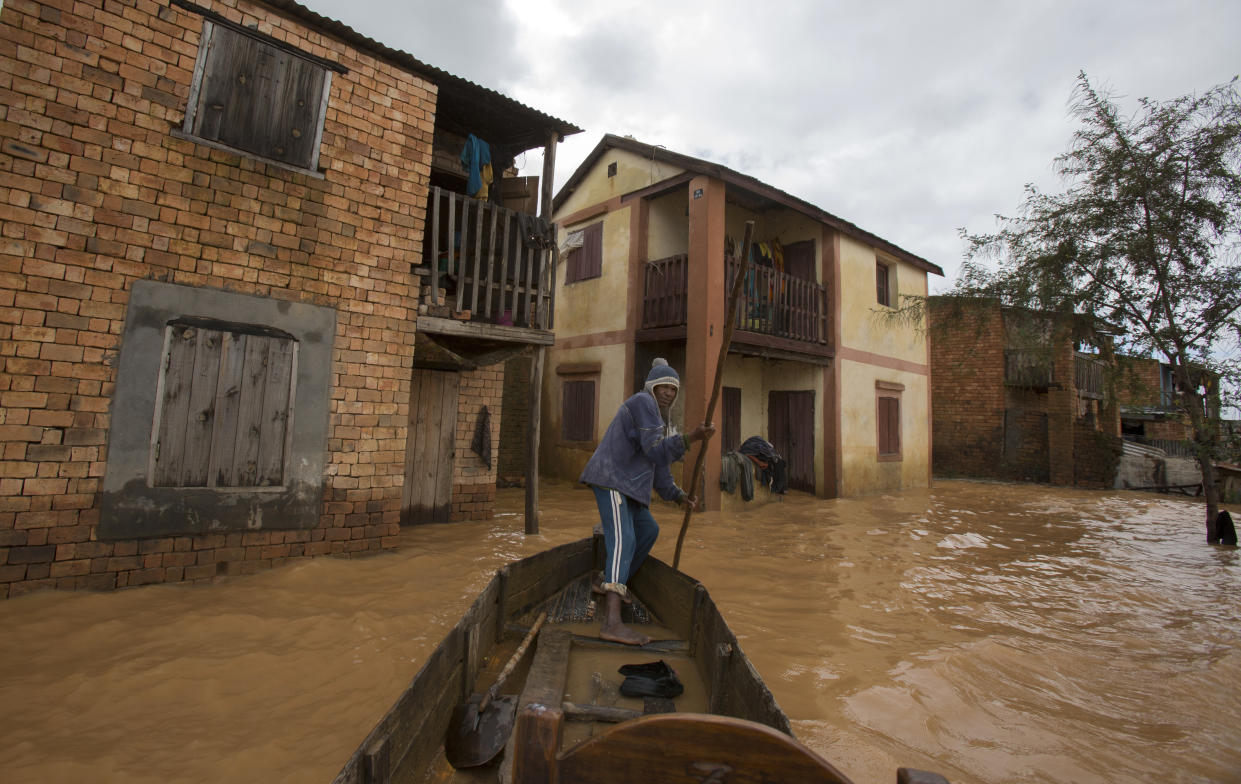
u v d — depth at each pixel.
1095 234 8.93
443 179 8.00
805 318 11.76
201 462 4.70
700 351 9.83
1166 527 9.93
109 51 4.35
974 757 2.76
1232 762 2.77
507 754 2.01
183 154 4.65
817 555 6.77
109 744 2.44
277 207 5.09
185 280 4.65
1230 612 5.13
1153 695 3.47
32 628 3.50
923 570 6.31
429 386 7.41
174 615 3.86
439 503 7.44
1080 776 2.63
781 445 12.88
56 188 4.15
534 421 7.02
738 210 12.73
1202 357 8.66
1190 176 8.31
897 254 14.36
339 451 5.39
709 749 1.20
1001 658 3.93
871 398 13.33
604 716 2.27
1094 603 5.33
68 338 4.18
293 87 5.20
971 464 17.61
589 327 12.52
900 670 3.68
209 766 2.32
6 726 2.52
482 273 7.50
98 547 4.28
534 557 3.81
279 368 5.08
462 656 2.54
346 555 5.41
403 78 5.88
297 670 3.19
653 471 4.11
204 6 4.79
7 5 4.01
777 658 3.78
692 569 5.84
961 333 17.86
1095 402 17.92
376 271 5.64
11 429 3.97
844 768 2.60
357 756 1.51
